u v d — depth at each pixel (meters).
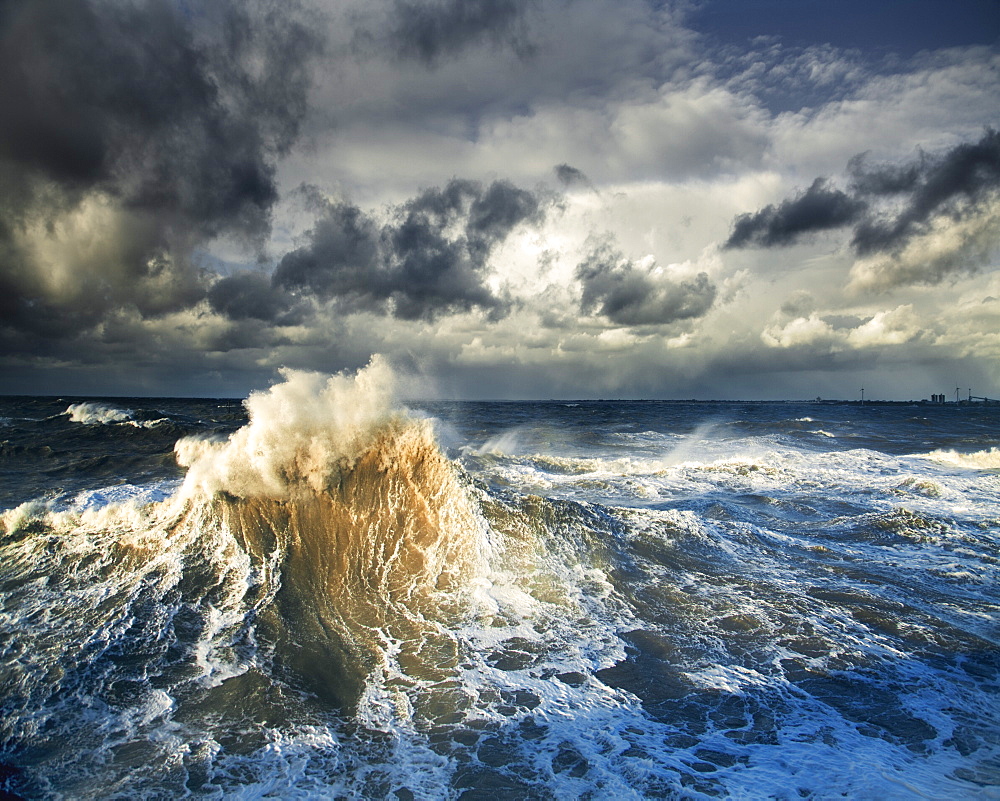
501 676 6.40
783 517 13.55
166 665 6.40
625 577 9.07
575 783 4.73
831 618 7.91
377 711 5.75
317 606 7.88
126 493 13.38
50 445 26.64
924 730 5.49
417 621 7.61
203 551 8.79
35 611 7.34
